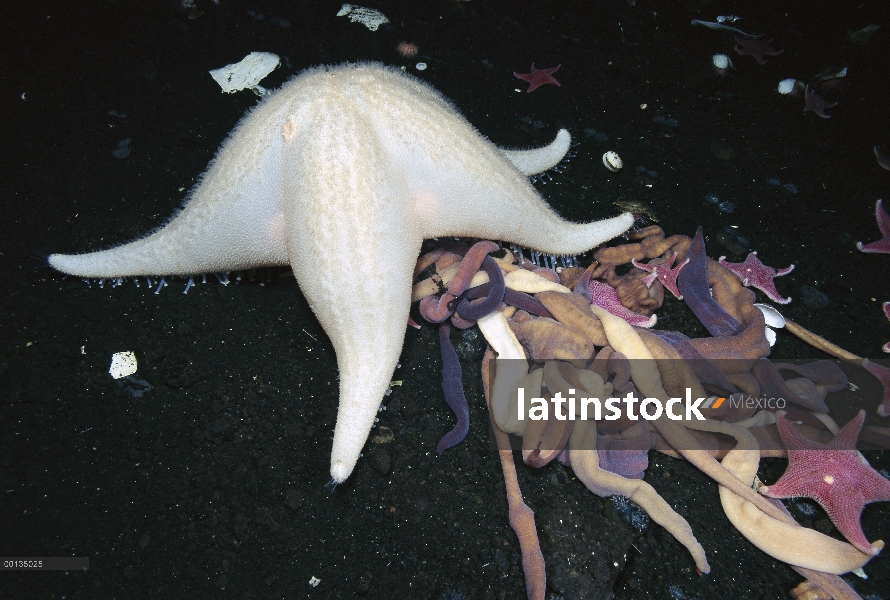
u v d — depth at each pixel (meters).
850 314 1.08
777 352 1.04
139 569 0.86
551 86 1.27
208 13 1.27
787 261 1.12
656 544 0.91
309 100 0.88
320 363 0.98
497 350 0.95
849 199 1.19
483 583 0.87
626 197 1.15
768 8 1.45
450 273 0.99
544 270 1.03
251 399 0.95
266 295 1.02
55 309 0.98
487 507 0.91
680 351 0.97
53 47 1.19
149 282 1.01
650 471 0.95
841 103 1.31
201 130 1.13
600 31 1.37
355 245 0.86
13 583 0.84
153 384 0.95
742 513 0.91
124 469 0.90
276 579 0.86
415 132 0.90
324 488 0.91
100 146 1.10
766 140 1.25
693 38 1.38
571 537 0.90
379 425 0.95
